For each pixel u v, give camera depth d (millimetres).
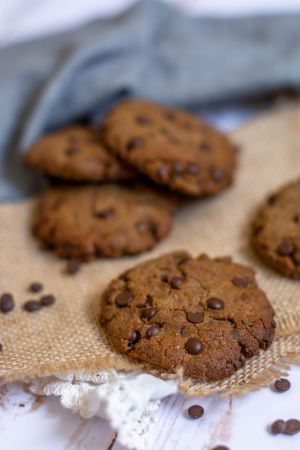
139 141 462
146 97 537
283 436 365
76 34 565
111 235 445
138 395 362
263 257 430
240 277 406
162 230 452
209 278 405
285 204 448
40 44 562
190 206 478
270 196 462
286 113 536
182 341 378
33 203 488
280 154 507
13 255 454
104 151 473
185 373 373
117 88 525
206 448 364
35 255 454
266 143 518
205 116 559
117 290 407
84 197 468
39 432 376
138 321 388
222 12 621
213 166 469
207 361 372
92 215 456
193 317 385
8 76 526
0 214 479
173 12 575
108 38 536
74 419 379
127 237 445
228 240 452
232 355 375
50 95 514
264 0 639
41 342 399
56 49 545
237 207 474
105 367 380
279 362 384
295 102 543
